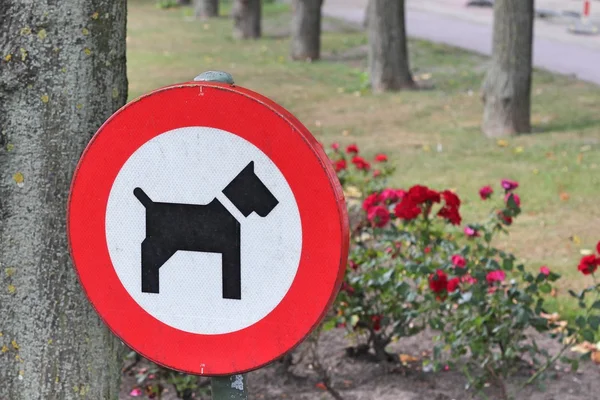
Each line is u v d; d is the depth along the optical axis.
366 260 6.68
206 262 2.72
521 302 5.98
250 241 2.67
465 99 19.00
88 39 3.29
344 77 22.06
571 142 14.65
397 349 7.34
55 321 3.41
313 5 24.69
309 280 2.62
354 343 7.39
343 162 8.44
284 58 25.31
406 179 12.62
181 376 6.09
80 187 2.80
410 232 6.56
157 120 2.70
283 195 2.62
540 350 6.53
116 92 3.41
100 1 3.30
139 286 2.81
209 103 2.64
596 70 22.41
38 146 3.30
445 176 12.74
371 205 6.82
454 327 6.25
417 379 6.78
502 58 15.27
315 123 16.92
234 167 2.65
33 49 3.24
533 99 18.55
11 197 3.33
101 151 2.77
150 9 39.97
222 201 2.68
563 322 7.59
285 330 2.67
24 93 3.27
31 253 3.36
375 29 19.98
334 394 6.29
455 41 27.95
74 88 3.29
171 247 2.75
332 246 2.59
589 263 5.90
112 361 3.57
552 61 23.78
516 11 15.05
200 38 29.78
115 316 2.84
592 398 6.41
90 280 2.84
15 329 3.42
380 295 6.71
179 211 2.73
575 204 11.20
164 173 2.72
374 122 16.91
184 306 2.77
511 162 13.50
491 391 6.54
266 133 2.60
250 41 29.03
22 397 3.46
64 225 3.36
